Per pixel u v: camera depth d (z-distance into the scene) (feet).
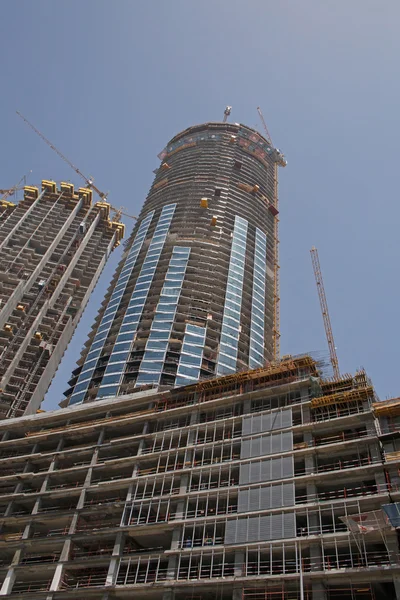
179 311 393.09
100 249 565.12
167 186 556.92
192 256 445.37
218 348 367.66
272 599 162.71
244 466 200.34
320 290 447.83
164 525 193.77
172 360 348.38
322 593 156.15
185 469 208.95
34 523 220.02
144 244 478.59
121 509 209.67
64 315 462.60
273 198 580.30
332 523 173.88
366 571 153.38
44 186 609.01
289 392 221.46
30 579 206.80
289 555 172.04
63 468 245.04
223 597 172.86
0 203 579.89
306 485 186.29
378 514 159.94
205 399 239.09
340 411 206.08
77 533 207.21
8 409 373.81
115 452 238.07
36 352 420.77
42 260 497.05
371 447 186.70
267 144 636.07
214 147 604.90
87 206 608.60
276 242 531.91
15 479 242.37
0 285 453.58
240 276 442.50
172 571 179.63
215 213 500.74
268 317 438.81
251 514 183.73
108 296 453.17
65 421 266.77
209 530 190.60
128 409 256.32
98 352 373.81
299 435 204.85
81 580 196.13
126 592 181.78
